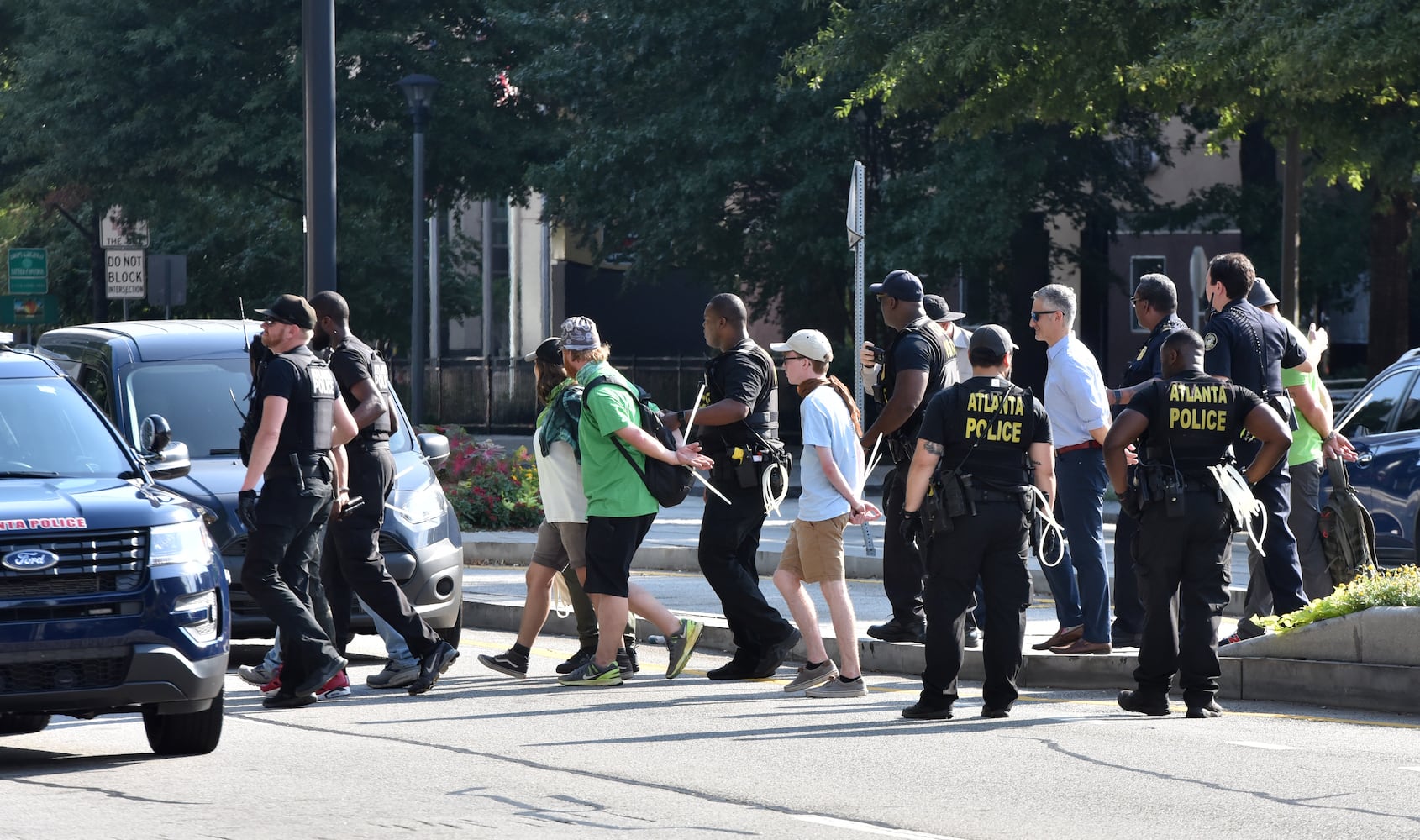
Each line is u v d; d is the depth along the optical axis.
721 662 41.97
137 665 27.70
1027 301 129.62
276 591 34.41
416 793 26.23
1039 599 52.50
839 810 24.97
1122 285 128.25
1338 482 38.59
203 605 28.64
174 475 32.62
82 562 27.78
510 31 120.62
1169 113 92.19
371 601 36.72
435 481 42.84
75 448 31.53
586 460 36.91
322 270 56.41
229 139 116.56
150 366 44.47
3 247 168.88
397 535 40.66
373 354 37.22
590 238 126.94
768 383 37.44
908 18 91.06
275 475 34.09
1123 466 32.59
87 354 45.72
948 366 37.75
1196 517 32.38
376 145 120.38
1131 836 23.39
